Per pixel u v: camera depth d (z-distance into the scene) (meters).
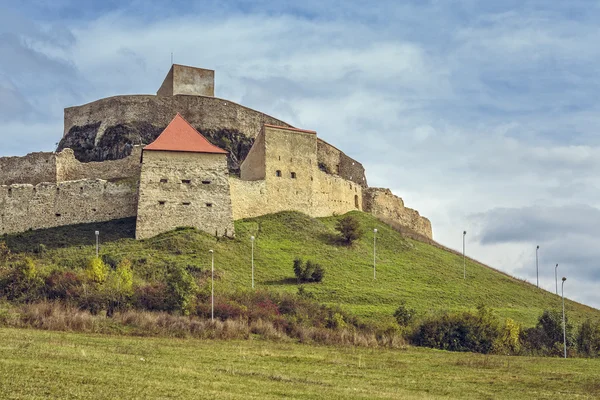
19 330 59.41
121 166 104.88
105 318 65.88
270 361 55.19
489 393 48.97
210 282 77.62
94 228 92.62
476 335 72.31
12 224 93.19
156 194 92.50
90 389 40.19
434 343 71.44
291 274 86.56
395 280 91.19
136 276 77.56
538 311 89.06
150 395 40.03
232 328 66.56
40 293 71.00
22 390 38.78
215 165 95.88
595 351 75.50
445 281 94.50
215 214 94.12
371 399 43.56
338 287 84.44
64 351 50.47
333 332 69.69
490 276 102.25
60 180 101.44
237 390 43.16
